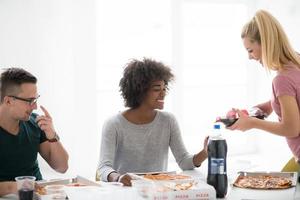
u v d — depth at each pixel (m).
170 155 4.62
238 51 5.07
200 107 4.95
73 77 4.04
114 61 4.50
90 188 1.75
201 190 1.69
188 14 4.82
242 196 1.72
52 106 3.99
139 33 4.59
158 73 2.35
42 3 3.89
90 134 4.13
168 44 4.69
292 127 1.94
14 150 2.16
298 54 2.18
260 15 2.06
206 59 4.95
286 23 4.65
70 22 3.99
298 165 2.15
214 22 4.94
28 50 3.88
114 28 4.48
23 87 2.06
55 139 2.24
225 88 5.06
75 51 4.02
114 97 4.50
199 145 4.88
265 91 4.97
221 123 2.14
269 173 2.03
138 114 2.39
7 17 3.79
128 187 1.87
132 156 2.33
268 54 2.02
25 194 1.69
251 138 5.11
